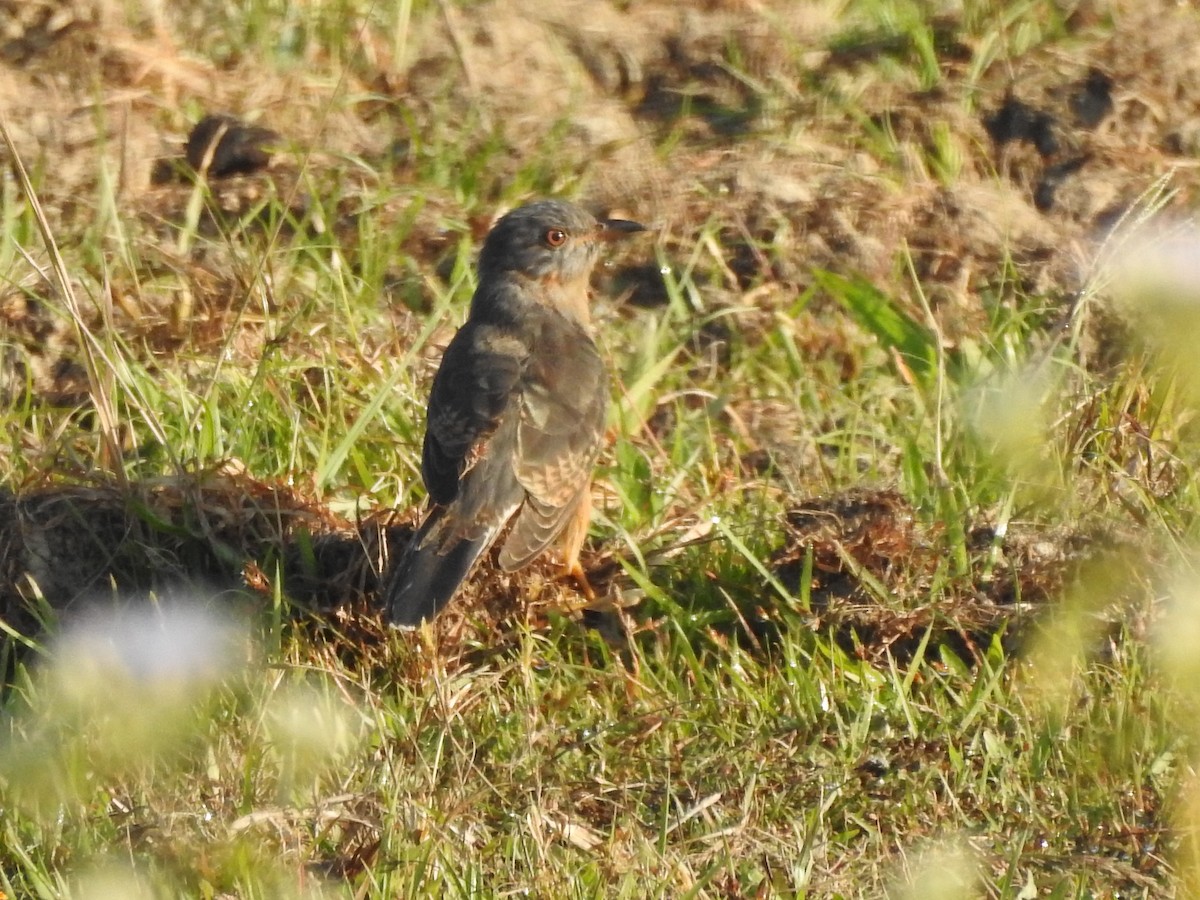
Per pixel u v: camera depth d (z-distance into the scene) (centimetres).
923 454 1197
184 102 1527
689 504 1178
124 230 1347
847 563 1065
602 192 1456
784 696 991
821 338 1338
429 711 955
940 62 1592
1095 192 1442
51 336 1289
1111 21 1611
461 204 1448
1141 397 1138
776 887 841
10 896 814
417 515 1143
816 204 1426
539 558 1114
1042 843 868
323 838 864
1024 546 1072
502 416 1099
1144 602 969
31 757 856
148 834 839
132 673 834
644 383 1288
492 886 840
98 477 1120
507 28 1628
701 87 1584
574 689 1005
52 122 1457
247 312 1301
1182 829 839
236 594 1068
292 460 1166
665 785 897
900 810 898
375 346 1292
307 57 1600
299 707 873
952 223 1412
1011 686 976
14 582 1079
